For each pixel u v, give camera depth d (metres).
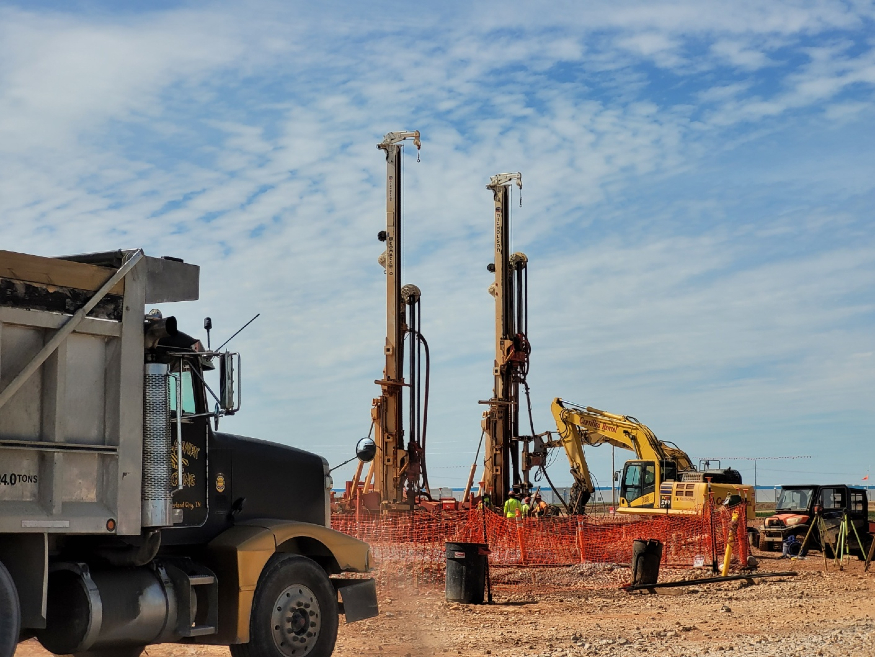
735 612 18.23
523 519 29.20
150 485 9.90
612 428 40.75
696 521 29.95
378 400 37.66
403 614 17.14
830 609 18.72
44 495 9.06
